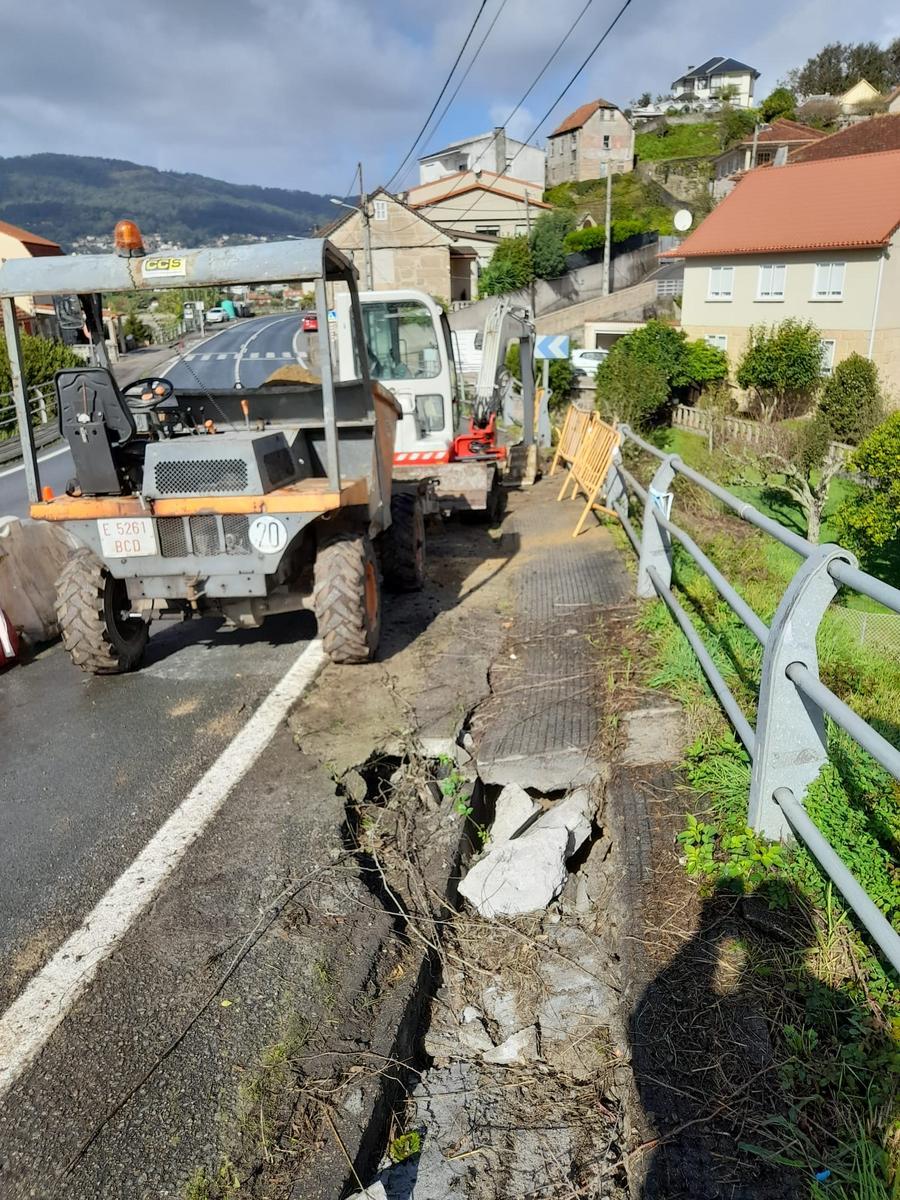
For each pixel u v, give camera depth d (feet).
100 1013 9.34
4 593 21.06
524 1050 9.39
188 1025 9.12
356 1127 7.97
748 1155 7.04
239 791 13.71
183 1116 8.09
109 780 14.38
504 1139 8.39
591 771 13.39
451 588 23.81
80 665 18.44
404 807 13.26
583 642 18.08
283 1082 8.42
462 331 77.97
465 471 30.81
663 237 173.99
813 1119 7.23
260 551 16.38
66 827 13.05
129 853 12.26
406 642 19.54
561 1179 7.93
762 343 104.37
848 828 9.46
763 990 8.43
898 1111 7.08
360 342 18.51
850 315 103.60
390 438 21.25
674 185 231.09
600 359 123.34
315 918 10.71
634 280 171.22
